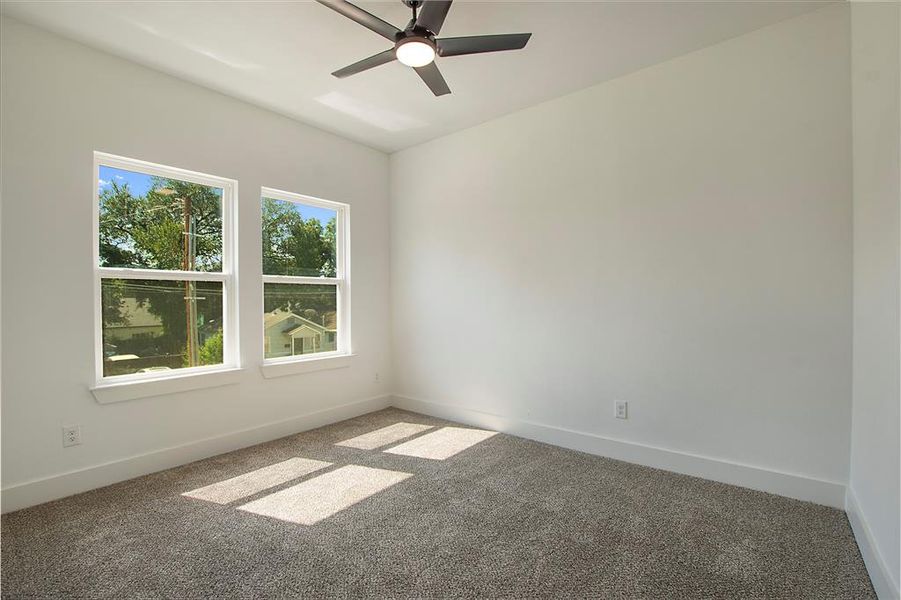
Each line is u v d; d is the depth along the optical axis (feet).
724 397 8.54
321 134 12.62
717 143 8.55
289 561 6.09
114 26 7.79
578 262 10.46
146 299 9.40
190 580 5.69
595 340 10.21
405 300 14.34
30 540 6.59
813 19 7.57
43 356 7.86
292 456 10.11
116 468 8.68
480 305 12.38
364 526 7.00
